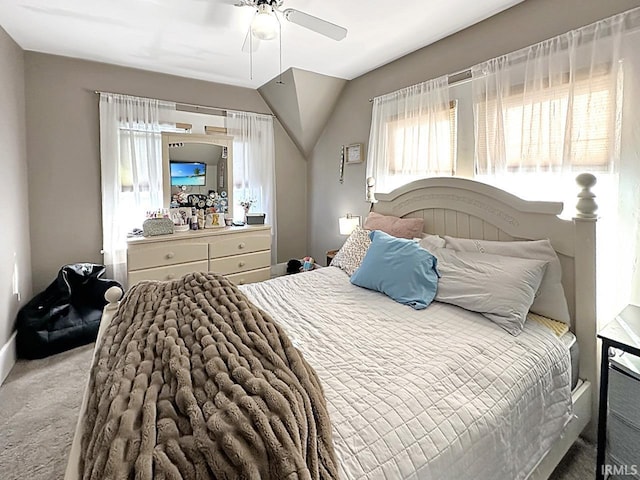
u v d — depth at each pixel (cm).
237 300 137
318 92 370
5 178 249
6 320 245
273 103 408
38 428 188
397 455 89
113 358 111
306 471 69
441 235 248
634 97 167
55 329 267
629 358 139
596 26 179
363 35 262
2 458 167
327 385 112
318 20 198
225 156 386
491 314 166
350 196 384
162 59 314
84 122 320
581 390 168
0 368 230
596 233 171
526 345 147
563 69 193
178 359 98
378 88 335
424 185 257
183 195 364
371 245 235
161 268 315
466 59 252
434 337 149
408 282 197
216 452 68
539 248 183
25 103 295
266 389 83
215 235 344
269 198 421
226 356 98
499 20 230
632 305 166
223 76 361
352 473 82
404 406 103
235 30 254
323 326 162
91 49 292
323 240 435
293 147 444
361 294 210
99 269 312
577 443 177
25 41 275
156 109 346
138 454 68
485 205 219
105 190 327
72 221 322
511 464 114
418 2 216
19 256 275
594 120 181
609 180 176
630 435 133
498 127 223
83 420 93
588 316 173
